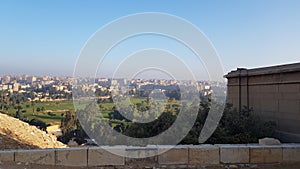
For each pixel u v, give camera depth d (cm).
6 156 530
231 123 742
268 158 583
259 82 883
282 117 773
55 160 547
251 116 798
